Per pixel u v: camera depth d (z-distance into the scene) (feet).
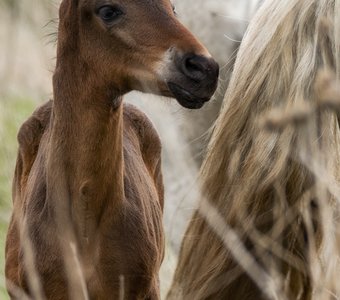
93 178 35.40
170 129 48.11
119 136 35.73
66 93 35.65
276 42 28.84
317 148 27.68
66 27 35.63
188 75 31.45
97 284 36.45
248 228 28.32
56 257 35.88
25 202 38.11
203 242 28.94
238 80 29.58
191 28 51.52
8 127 55.83
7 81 52.26
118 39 33.86
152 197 40.01
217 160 29.27
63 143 35.73
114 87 34.73
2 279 41.63
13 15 56.80
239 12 50.72
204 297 28.73
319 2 28.53
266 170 28.04
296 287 28.27
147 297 37.78
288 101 28.14
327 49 28.22
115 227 36.37
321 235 27.81
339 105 22.68
